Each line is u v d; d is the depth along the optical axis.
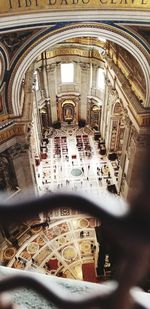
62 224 25.20
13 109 18.25
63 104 39.31
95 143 36.41
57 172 32.00
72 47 34.59
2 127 17.88
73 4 13.14
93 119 38.94
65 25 15.23
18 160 20.17
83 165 32.78
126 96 22.36
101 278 20.28
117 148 32.97
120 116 29.92
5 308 1.11
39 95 36.12
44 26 14.68
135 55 17.25
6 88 17.44
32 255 23.14
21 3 12.64
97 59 33.81
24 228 24.17
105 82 31.53
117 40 16.42
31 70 26.91
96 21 14.72
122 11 13.60
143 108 18.95
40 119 36.94
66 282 2.67
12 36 15.36
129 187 23.19
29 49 16.16
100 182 30.41
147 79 17.95
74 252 23.41
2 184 21.14
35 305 2.47
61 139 37.50
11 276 1.12
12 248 23.38
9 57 16.28
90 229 24.95
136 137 20.33
